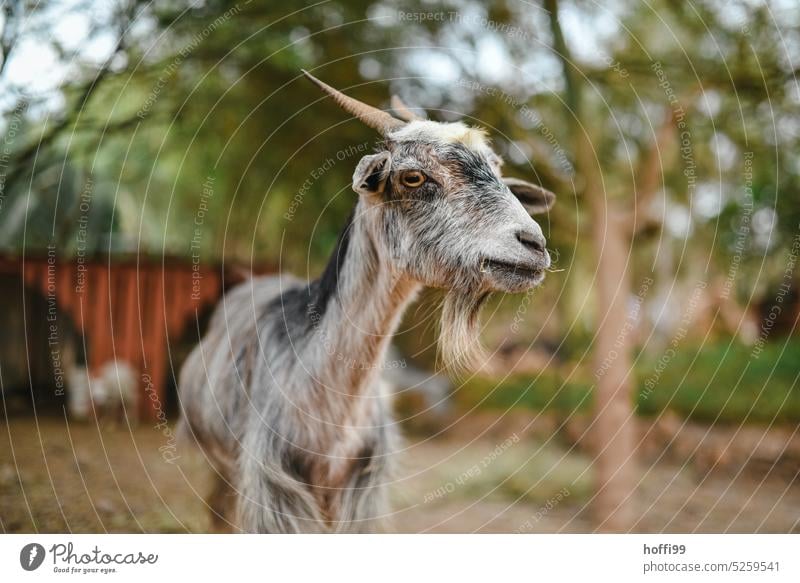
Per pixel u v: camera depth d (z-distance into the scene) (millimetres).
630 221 6422
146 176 9430
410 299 3377
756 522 6363
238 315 4332
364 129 6660
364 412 3449
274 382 3473
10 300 8703
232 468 3838
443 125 3215
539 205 3730
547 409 10695
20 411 8297
